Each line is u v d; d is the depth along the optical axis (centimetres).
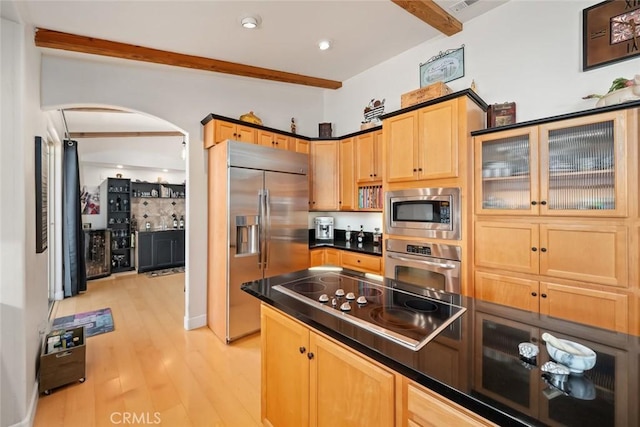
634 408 69
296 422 144
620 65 201
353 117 400
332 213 445
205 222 338
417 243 263
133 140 632
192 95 336
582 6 217
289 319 147
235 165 292
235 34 267
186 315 328
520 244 211
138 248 596
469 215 233
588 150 183
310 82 386
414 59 320
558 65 227
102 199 614
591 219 182
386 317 123
